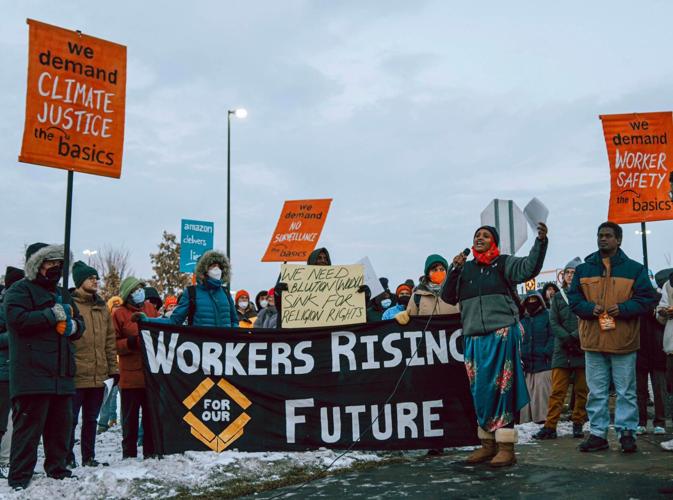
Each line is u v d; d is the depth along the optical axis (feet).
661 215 30.40
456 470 17.48
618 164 30.73
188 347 21.20
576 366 23.72
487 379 18.13
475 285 18.61
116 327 22.67
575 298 20.24
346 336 21.53
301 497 15.10
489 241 18.65
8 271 21.89
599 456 18.86
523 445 22.18
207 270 23.15
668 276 27.50
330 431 21.02
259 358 21.40
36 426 17.75
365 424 20.97
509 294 18.45
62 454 18.52
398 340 21.31
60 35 22.70
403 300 30.68
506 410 17.92
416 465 18.52
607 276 19.88
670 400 24.89
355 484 16.21
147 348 20.94
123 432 22.00
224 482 17.04
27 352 17.63
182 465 18.54
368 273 32.24
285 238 46.14
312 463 19.06
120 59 23.91
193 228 51.29
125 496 15.79
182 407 20.85
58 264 18.62
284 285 23.48
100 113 23.31
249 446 20.83
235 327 22.80
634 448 19.27
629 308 19.25
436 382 20.93
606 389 20.13
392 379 21.12
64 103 22.56
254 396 21.17
